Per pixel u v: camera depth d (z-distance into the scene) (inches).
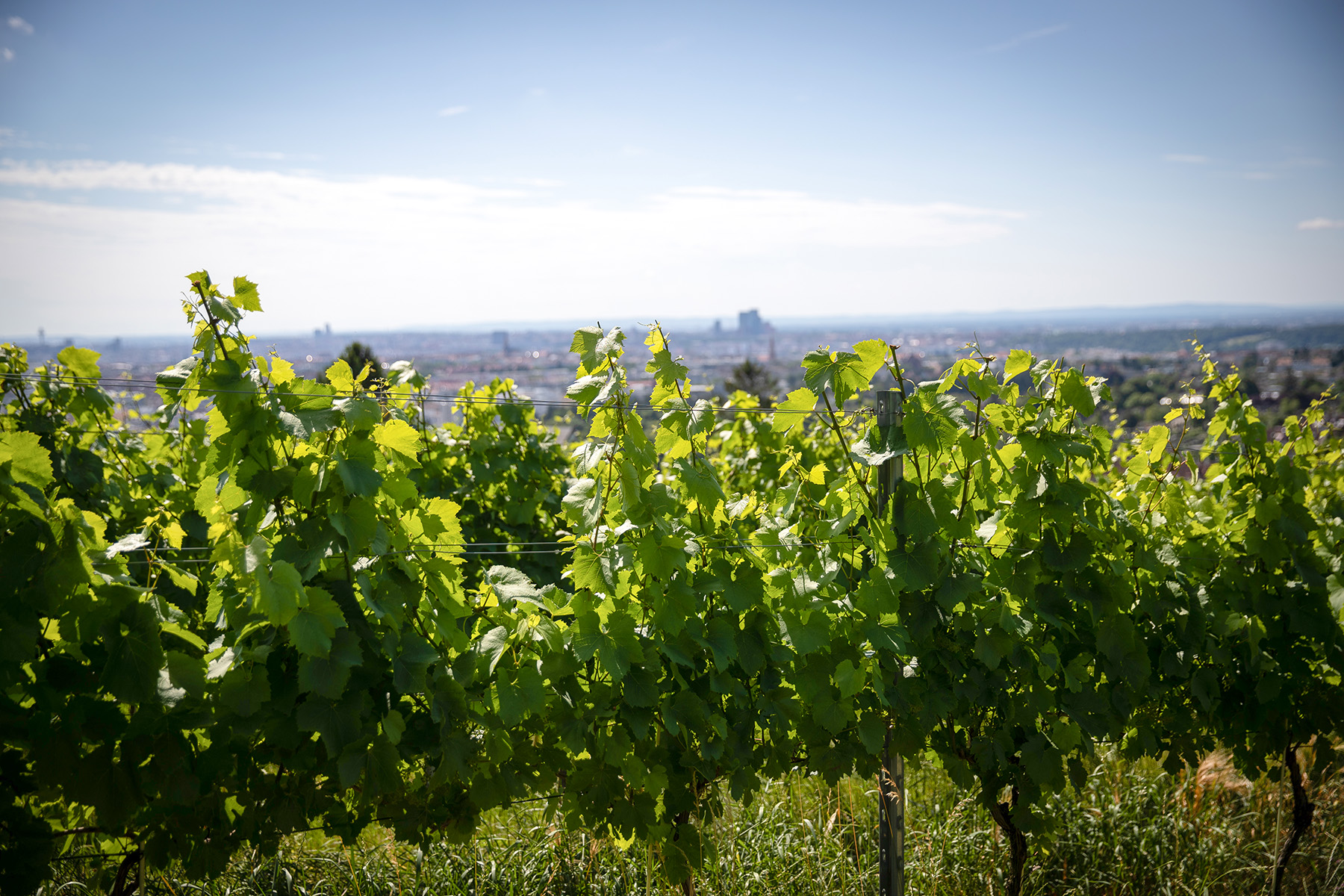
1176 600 117.2
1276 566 127.8
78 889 114.0
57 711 74.2
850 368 102.1
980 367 106.9
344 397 88.5
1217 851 140.3
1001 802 124.5
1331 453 166.9
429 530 93.2
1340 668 127.0
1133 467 134.3
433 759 85.3
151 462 172.9
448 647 90.5
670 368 94.9
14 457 73.4
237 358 84.1
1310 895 140.2
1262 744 128.3
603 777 92.4
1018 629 102.3
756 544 101.1
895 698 102.1
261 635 81.8
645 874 119.3
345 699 80.1
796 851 130.5
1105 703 111.2
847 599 99.8
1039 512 106.5
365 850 128.1
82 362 148.3
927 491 104.5
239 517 85.3
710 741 93.4
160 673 76.7
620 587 92.5
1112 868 136.3
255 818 82.4
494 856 126.7
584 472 92.0
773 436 199.8
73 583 73.8
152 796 77.2
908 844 134.7
